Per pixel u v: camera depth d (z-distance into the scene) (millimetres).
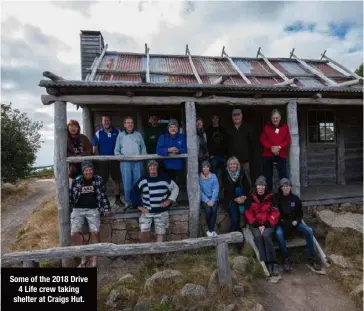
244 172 4980
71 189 4414
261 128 7387
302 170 7297
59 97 4641
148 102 4926
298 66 7832
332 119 7547
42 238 5953
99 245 3484
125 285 3791
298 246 4840
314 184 7492
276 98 5402
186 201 5699
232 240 3672
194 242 3590
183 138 5035
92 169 4355
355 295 3541
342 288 3818
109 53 7516
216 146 5531
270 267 4250
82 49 7793
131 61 7152
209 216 4781
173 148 4766
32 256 3320
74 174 5133
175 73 6488
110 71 6094
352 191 6512
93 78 5660
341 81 6914
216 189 4863
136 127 7066
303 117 7281
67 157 4688
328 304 3527
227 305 3318
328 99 5594
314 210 5770
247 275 4031
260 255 4289
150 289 3570
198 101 5090
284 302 3580
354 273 4020
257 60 8180
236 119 5301
